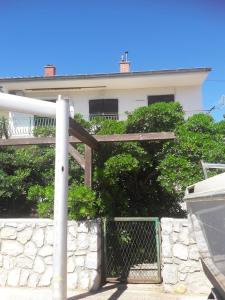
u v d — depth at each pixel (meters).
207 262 2.51
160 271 4.54
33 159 6.61
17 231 4.54
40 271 4.43
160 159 5.57
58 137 3.55
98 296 4.09
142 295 4.12
